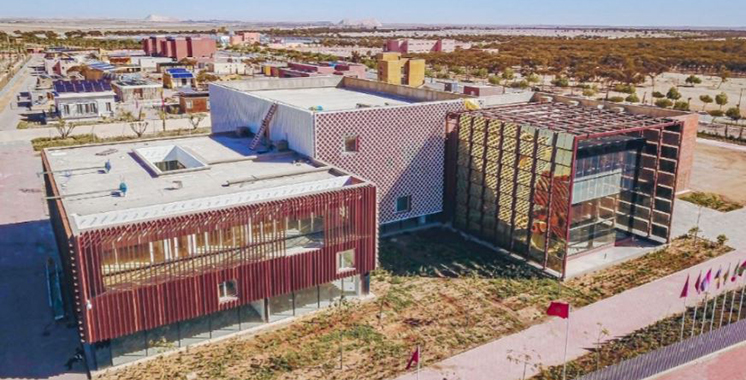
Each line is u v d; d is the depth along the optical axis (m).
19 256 41.56
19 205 52.75
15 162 66.94
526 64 171.75
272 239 30.69
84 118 92.62
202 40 183.12
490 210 42.91
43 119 92.75
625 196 43.16
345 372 28.22
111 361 28.44
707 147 76.12
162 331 29.50
